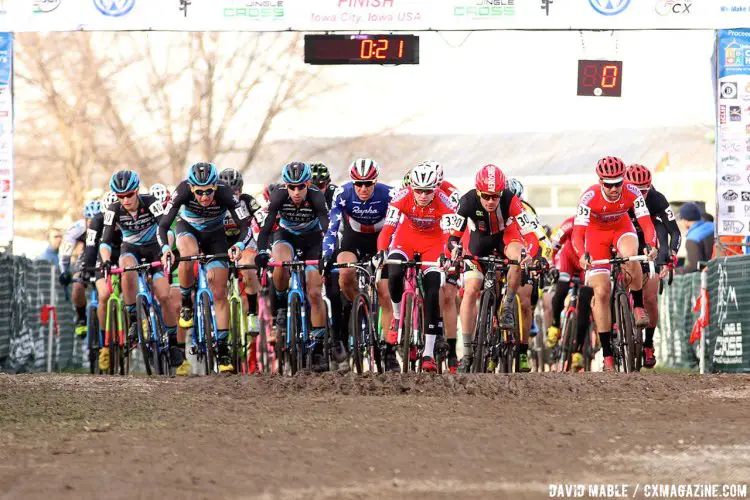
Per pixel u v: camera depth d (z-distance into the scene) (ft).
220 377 89.66
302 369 95.35
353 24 123.65
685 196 226.38
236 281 108.68
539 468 48.70
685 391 79.10
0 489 44.24
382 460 50.65
